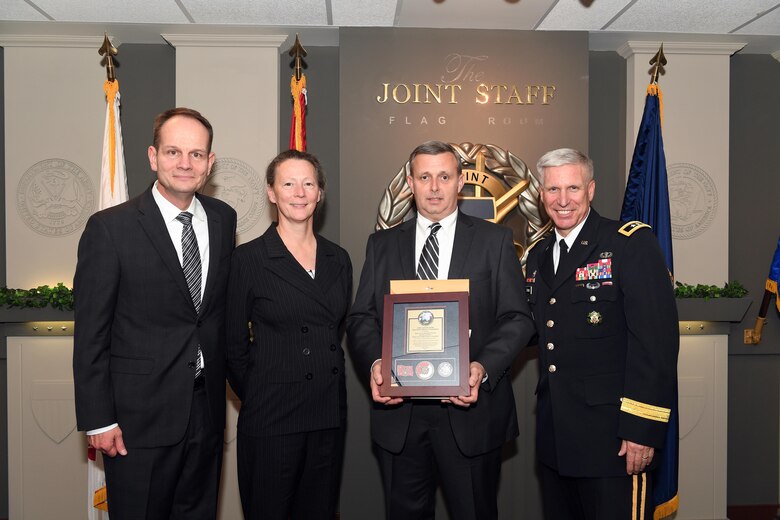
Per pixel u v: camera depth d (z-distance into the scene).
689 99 3.64
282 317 2.19
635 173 3.30
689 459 3.51
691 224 3.65
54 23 3.34
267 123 3.53
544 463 2.16
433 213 2.21
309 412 2.18
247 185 3.52
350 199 3.44
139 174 3.65
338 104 3.69
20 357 3.38
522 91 3.49
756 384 3.80
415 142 3.46
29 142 3.52
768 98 3.81
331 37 3.58
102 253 1.96
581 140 3.49
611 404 1.98
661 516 3.02
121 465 1.97
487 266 2.20
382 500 3.38
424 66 3.46
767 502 3.80
